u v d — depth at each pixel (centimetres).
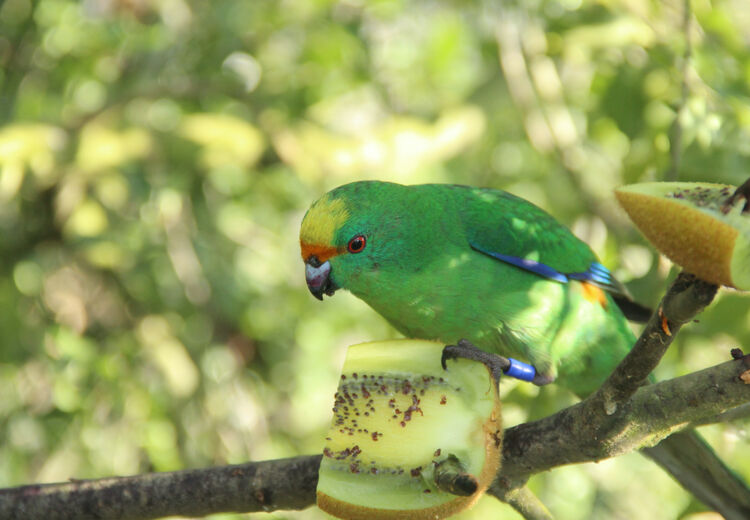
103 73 1159
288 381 1229
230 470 607
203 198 1170
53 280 1094
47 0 1116
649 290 816
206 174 1146
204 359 1124
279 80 1178
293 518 1049
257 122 1100
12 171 1008
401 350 551
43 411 1048
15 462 1030
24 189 1087
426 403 520
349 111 1255
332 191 721
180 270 1125
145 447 1017
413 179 1141
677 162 771
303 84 1173
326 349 1234
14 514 618
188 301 1130
